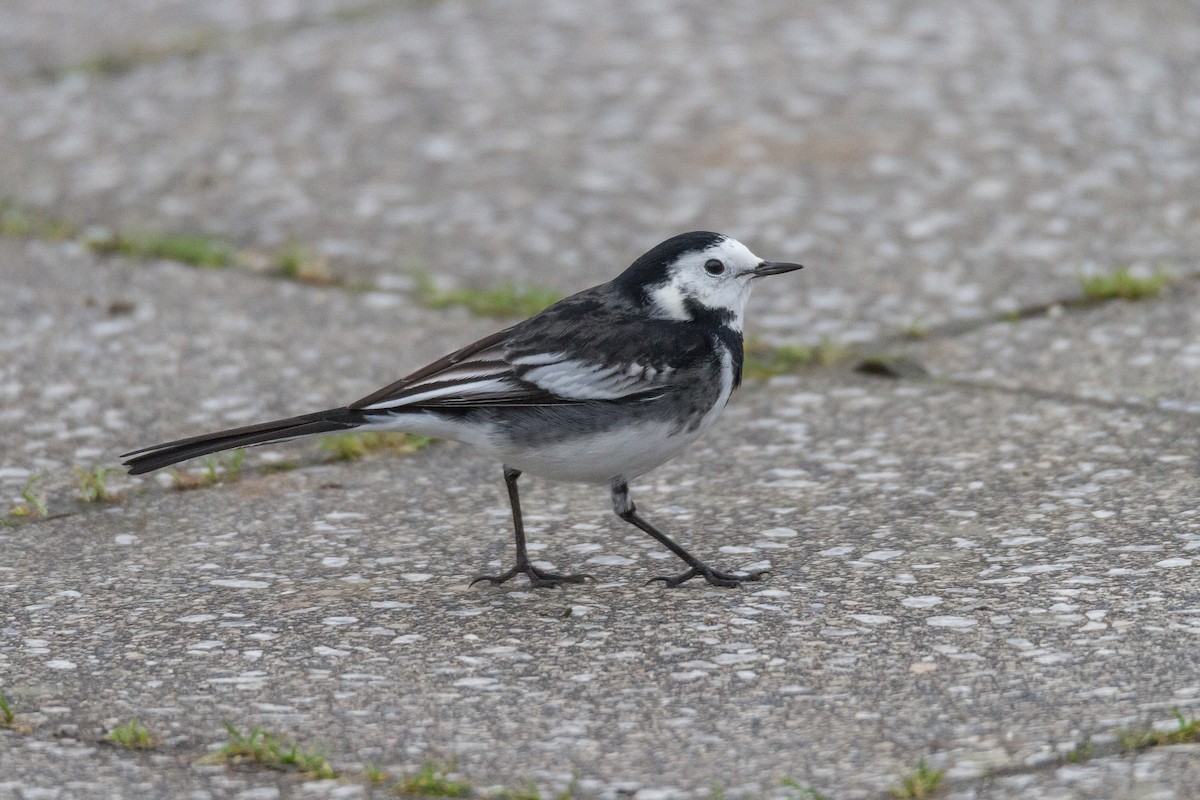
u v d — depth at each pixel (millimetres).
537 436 9336
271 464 11578
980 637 8258
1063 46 20734
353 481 11305
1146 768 6715
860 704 7551
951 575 9164
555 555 9977
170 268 15508
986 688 7637
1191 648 7941
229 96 19750
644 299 9805
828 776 6855
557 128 18562
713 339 9648
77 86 20344
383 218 16500
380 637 8648
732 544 9945
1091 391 12273
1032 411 11969
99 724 7562
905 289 14633
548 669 8141
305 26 22422
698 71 20094
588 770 7000
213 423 12094
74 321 14172
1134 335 13352
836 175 17188
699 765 7012
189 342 13719
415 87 19859
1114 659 7867
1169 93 19203
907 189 16797
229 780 6992
